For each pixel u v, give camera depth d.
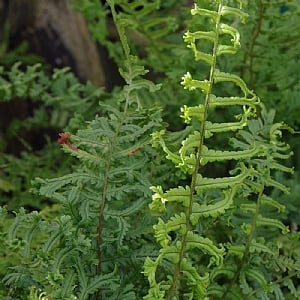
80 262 1.08
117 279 1.09
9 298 1.08
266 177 1.20
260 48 1.69
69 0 2.71
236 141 1.24
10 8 2.68
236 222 1.38
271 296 1.27
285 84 1.76
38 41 2.69
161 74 2.38
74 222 1.12
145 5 1.76
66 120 2.27
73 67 2.69
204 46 1.67
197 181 1.03
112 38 2.71
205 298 1.07
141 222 1.20
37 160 2.02
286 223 1.67
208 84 1.00
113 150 1.18
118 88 2.04
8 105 2.61
